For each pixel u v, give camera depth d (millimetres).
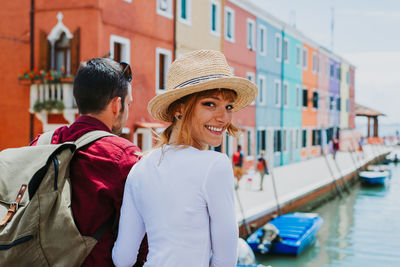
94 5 12039
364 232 14578
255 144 24156
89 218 1532
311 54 34719
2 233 1395
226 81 1488
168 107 1631
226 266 1419
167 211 1405
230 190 1422
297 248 10766
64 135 1749
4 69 12969
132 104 13617
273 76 26859
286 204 14609
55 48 12617
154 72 14688
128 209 1548
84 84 1797
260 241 10742
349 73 48281
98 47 12102
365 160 32688
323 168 26531
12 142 13031
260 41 25031
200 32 17844
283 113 28609
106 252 1561
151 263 1417
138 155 1692
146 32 14227
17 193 1462
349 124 48906
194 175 1396
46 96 12000
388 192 24312
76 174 1587
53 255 1439
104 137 1694
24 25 12703
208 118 1534
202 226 1388
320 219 13445
